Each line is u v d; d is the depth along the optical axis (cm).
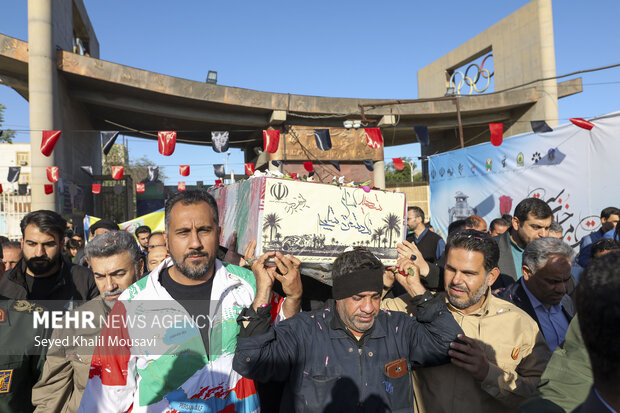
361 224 261
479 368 184
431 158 997
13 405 221
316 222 246
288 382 192
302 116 1739
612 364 82
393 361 186
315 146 1822
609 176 597
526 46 1958
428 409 213
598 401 87
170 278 206
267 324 176
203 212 192
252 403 204
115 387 180
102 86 1544
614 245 279
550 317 257
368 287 174
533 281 252
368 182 279
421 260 263
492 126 780
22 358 225
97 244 215
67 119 1484
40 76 1281
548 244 246
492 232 518
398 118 1869
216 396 192
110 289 214
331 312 198
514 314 215
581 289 89
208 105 1730
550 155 690
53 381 208
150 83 1557
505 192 781
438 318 186
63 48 1501
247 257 236
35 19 1286
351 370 182
